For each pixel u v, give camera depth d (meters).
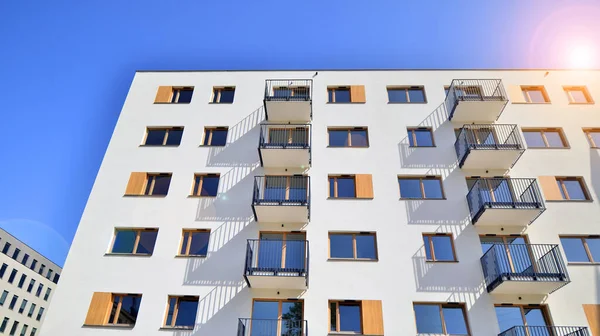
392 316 14.07
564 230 15.79
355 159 18.06
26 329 58.12
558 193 16.77
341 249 15.79
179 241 15.97
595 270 14.80
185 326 14.22
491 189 16.33
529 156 17.81
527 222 15.77
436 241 15.86
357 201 16.83
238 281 14.98
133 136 19.11
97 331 14.04
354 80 20.95
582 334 12.62
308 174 17.70
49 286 63.59
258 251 15.20
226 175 17.75
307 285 14.64
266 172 17.91
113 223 16.41
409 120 19.30
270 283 14.53
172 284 14.90
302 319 14.25
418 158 18.00
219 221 16.42
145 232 16.34
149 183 17.77
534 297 14.33
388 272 14.98
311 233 16.02
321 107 19.95
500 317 14.16
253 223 16.38
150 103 20.33
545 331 13.80
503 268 14.41
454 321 14.12
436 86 20.53
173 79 21.34
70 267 15.31
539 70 20.80
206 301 14.55
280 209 15.73
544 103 19.58
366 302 14.37
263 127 19.14
